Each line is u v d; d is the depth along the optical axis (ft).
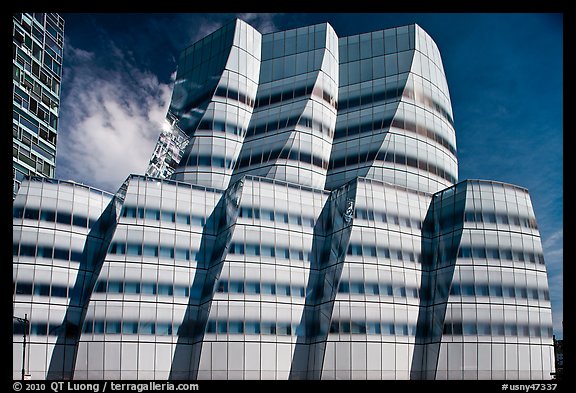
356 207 231.30
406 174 274.98
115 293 210.18
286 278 226.17
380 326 217.15
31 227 220.43
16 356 202.18
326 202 253.44
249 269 219.82
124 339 205.77
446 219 243.19
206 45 341.00
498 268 228.02
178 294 221.87
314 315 227.20
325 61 306.35
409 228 242.58
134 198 226.79
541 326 226.99
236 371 205.67
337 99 309.42
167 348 212.02
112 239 217.56
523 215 240.12
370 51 311.88
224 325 209.26
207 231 240.32
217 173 290.56
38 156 320.09
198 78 330.95
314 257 238.48
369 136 286.05
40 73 328.49
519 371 217.77
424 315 231.50
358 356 210.59
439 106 304.30
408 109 288.10
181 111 322.34
